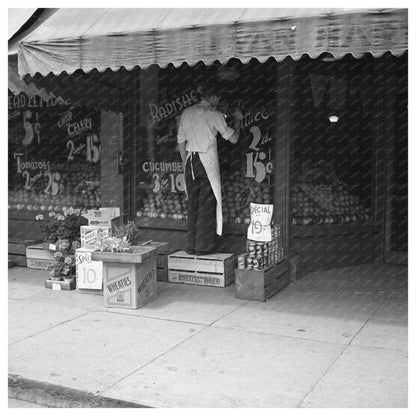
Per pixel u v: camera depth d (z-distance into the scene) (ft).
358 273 23.67
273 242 20.94
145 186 25.61
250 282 20.04
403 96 25.09
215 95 22.81
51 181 28.71
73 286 21.88
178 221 24.22
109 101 24.00
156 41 17.35
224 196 23.93
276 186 21.98
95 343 16.02
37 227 28.09
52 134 28.60
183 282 22.48
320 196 24.41
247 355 15.02
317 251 23.86
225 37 16.48
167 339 16.29
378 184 25.45
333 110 24.39
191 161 22.07
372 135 25.46
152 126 25.27
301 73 22.95
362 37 15.07
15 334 16.81
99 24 19.03
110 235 21.27
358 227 24.82
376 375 13.70
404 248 25.18
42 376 13.83
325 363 14.46
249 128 23.72
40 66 19.11
